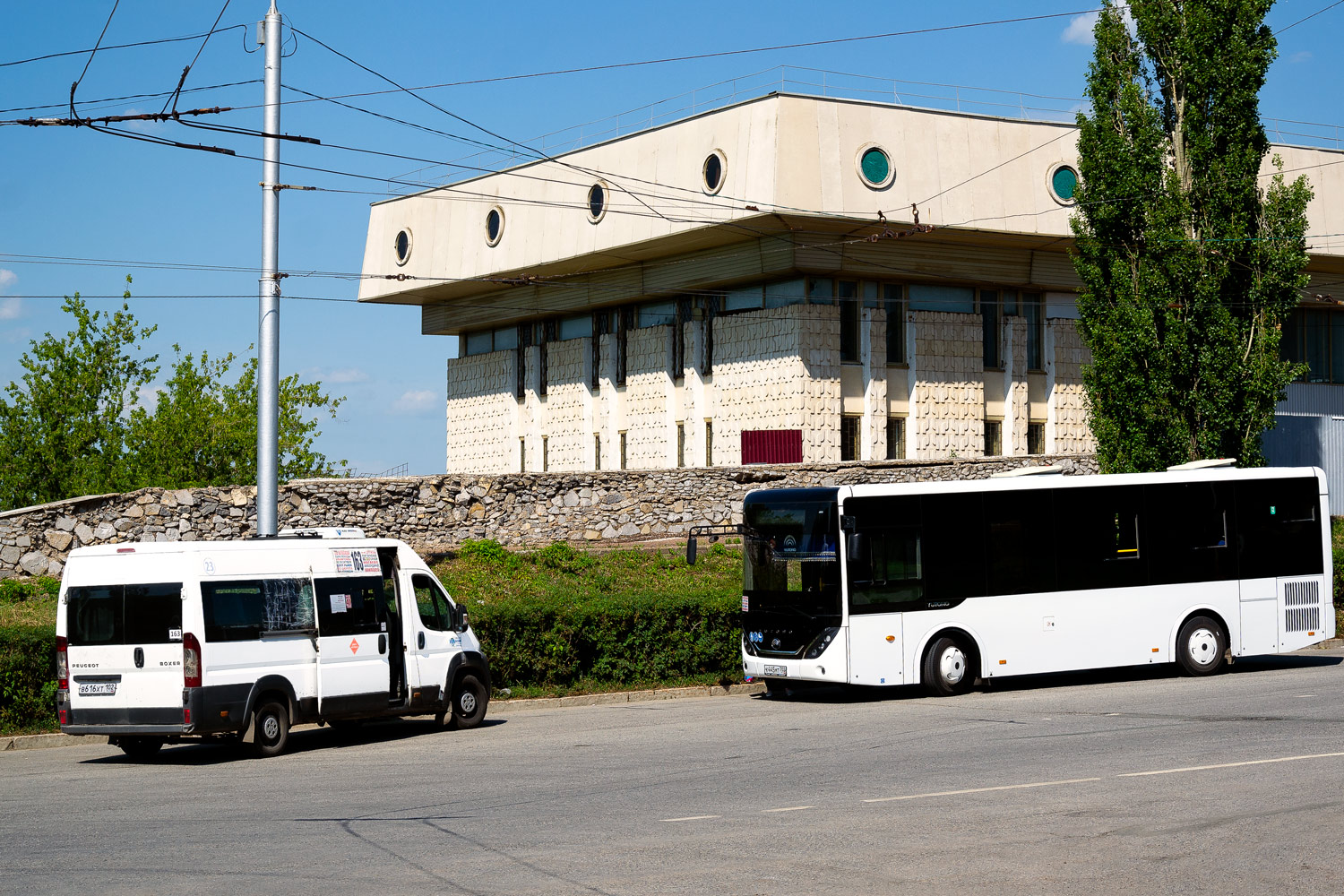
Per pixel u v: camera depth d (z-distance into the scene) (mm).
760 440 41031
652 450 46594
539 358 52938
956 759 13820
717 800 11711
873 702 20172
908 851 9555
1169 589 21953
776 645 20719
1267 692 19375
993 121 41312
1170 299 30562
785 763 13859
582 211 44781
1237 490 22641
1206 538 22344
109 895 8586
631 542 30734
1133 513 21906
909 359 42938
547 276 47875
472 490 29453
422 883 8781
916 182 39844
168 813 11703
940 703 19500
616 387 48656
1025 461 36875
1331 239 46906
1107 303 31750
